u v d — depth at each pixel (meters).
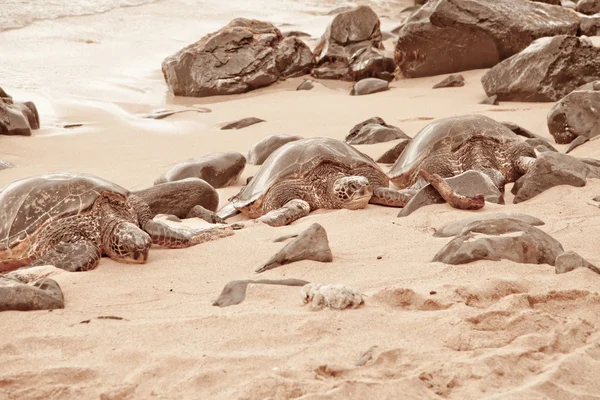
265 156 13.30
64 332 5.22
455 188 8.67
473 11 20.62
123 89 21.03
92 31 27.23
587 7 27.91
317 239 6.62
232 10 32.56
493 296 5.54
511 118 15.47
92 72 22.58
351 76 22.14
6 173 13.05
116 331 5.19
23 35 26.08
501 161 10.20
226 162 11.96
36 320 5.49
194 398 4.24
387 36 26.88
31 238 7.18
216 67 21.25
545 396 4.20
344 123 16.34
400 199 8.98
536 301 5.37
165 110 18.73
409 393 4.22
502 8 20.81
